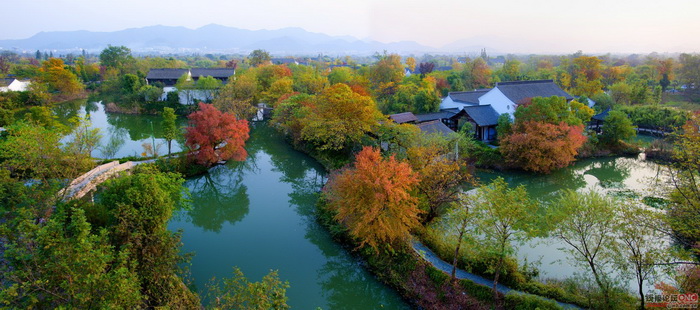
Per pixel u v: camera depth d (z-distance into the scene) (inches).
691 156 809.5
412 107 2464.3
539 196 1438.2
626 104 2800.2
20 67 4542.3
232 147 1620.3
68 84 3789.4
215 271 969.5
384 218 873.5
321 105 1744.6
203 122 1587.1
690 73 3403.1
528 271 879.7
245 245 1108.5
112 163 1521.9
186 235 1181.7
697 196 753.0
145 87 3253.0
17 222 689.6
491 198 759.1
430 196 1062.4
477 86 3494.1
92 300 500.4
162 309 601.3
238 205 1407.5
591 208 744.3
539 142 1520.7
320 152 1838.1
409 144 1408.7
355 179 922.1
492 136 2046.0
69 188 1114.1
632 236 688.4
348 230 1069.8
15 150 1024.2
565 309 735.7
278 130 2367.1
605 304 724.0
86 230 551.5
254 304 568.7
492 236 781.9
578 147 1660.9
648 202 1203.9
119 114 3125.0
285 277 958.4
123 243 690.2
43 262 541.6
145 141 2240.4
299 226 1226.6
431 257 925.8
